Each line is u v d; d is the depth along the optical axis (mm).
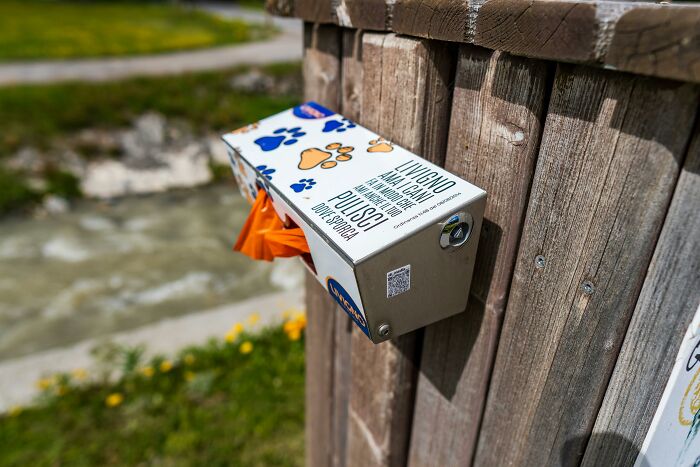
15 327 5516
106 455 3154
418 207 926
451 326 1257
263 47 17344
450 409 1355
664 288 771
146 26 21938
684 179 704
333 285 1050
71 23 21250
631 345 848
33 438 3252
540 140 915
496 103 956
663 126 704
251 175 1271
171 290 6281
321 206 996
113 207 8711
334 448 2252
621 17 627
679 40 571
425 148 1147
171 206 8891
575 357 943
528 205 965
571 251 891
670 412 859
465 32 888
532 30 747
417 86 1081
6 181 8492
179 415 3404
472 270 1031
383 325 977
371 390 1614
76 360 3893
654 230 758
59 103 10375
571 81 811
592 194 826
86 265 6828
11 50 14672
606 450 954
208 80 12453
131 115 10602
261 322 4270
